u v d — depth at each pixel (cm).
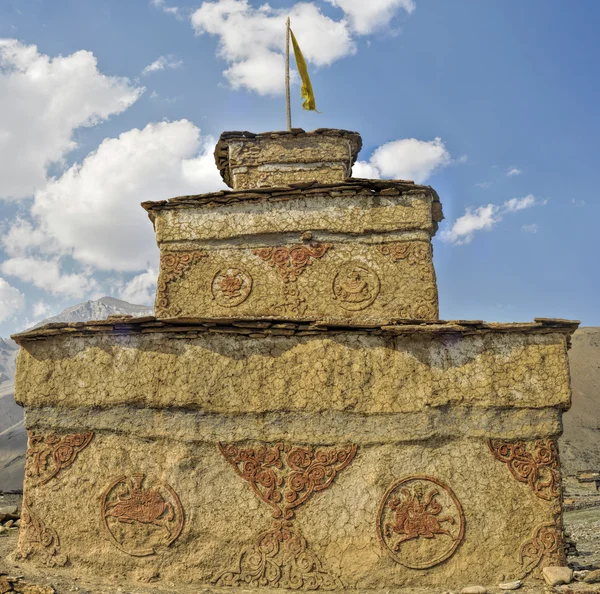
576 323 845
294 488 811
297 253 1105
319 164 1251
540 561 798
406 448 824
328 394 835
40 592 723
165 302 1114
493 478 820
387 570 786
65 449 835
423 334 846
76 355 859
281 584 781
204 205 1144
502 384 840
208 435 826
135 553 795
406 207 1098
